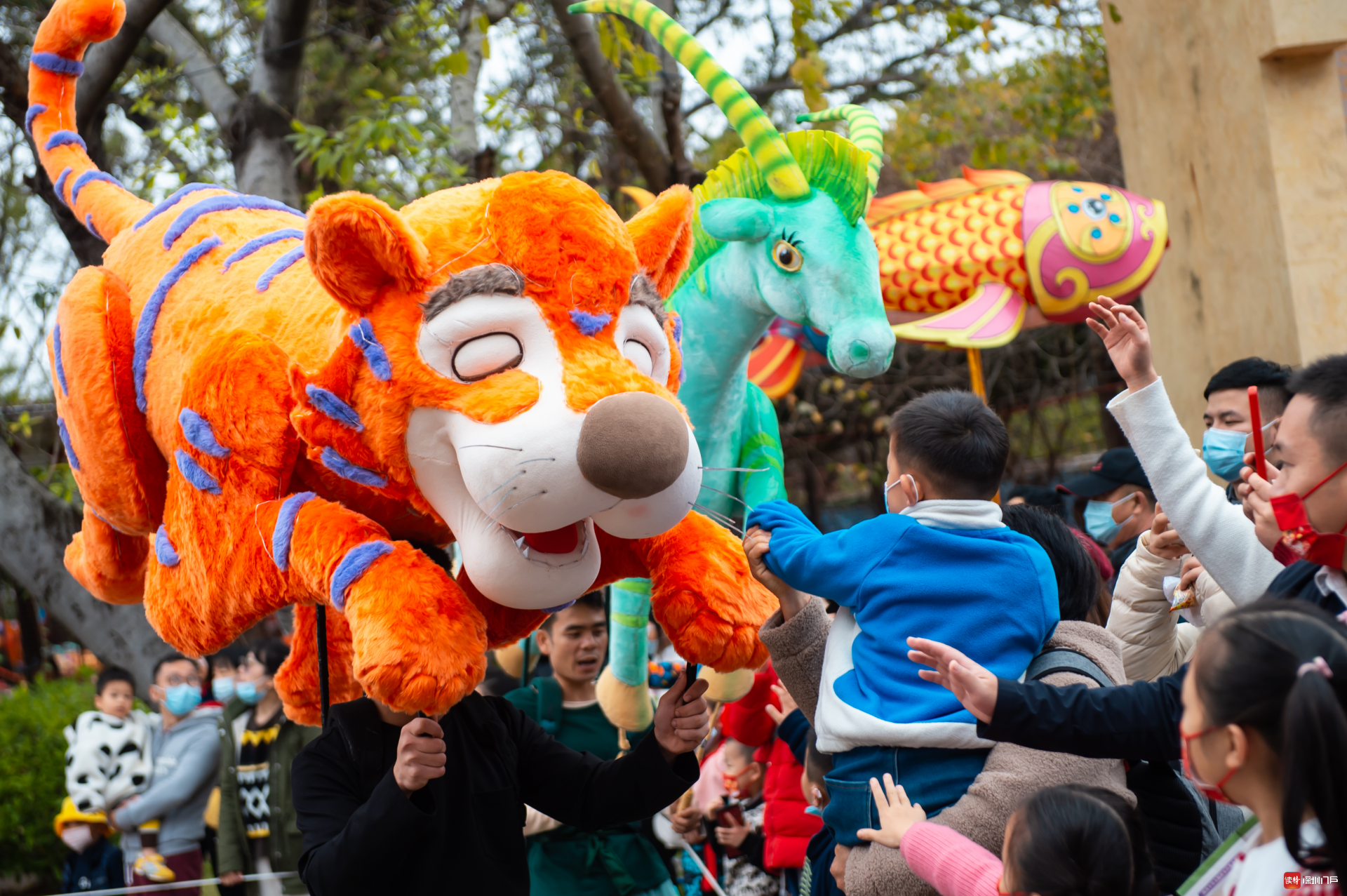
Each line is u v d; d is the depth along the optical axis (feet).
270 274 7.68
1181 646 9.50
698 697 7.88
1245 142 18.37
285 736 15.94
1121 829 5.98
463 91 22.97
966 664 6.25
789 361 14.97
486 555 6.59
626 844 11.39
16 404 30.09
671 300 11.43
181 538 7.45
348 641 7.91
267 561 6.97
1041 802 6.14
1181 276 20.49
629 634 11.10
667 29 10.67
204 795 16.80
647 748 7.91
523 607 6.83
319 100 24.70
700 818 12.81
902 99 34.68
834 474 40.11
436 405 6.54
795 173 10.53
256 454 7.07
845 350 10.26
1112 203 16.76
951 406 7.72
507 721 8.27
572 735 12.10
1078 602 8.13
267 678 15.98
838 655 7.59
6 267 29.40
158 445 8.11
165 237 8.41
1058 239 16.49
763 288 10.76
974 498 7.57
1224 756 4.93
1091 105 30.66
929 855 6.52
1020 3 29.73
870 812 7.23
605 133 28.32
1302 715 4.49
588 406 6.28
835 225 10.51
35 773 22.84
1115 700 6.16
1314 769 4.46
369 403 6.63
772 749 13.15
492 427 6.29
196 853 16.71
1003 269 16.69
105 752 16.78
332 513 6.81
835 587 7.41
